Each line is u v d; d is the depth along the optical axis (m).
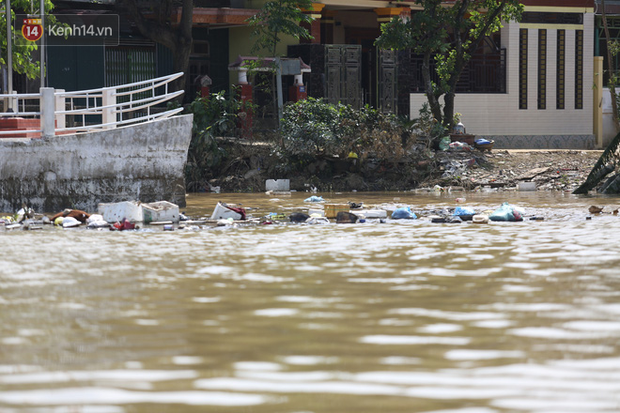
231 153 80.81
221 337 18.78
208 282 26.53
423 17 90.31
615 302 22.73
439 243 37.12
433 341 18.31
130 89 91.69
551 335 18.81
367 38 109.31
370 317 20.98
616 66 116.81
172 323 20.30
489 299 23.38
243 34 97.62
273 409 13.70
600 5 114.19
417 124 87.12
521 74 110.50
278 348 17.75
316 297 23.81
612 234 40.03
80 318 20.89
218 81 99.19
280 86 87.56
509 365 16.25
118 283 26.36
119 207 49.34
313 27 95.88
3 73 82.94
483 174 81.88
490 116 109.25
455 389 14.73
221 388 14.86
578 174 81.06
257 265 30.44
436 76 108.75
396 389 14.76
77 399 14.21
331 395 14.44
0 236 40.53
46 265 30.31
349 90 97.62
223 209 49.59
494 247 35.44
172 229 44.12
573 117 113.62
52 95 53.16
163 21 85.50
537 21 110.62
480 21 96.00
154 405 13.91
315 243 37.41
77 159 53.75
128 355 17.17
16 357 17.02
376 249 35.12
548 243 36.62
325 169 80.88
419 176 81.38
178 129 57.25
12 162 52.72
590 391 14.54
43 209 53.41
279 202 63.38
